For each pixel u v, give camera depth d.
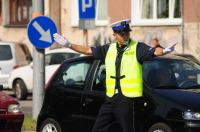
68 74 18.11
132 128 14.72
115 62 14.85
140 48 14.76
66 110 17.72
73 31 43.34
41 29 22.41
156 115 15.65
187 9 37.44
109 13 40.81
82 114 17.20
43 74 23.56
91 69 17.39
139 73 14.79
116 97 14.72
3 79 36.91
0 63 36.91
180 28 37.84
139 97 14.92
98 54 15.12
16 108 18.84
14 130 18.75
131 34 40.00
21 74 35.41
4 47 37.41
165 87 16.44
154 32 39.00
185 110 15.29
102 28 41.34
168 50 14.62
